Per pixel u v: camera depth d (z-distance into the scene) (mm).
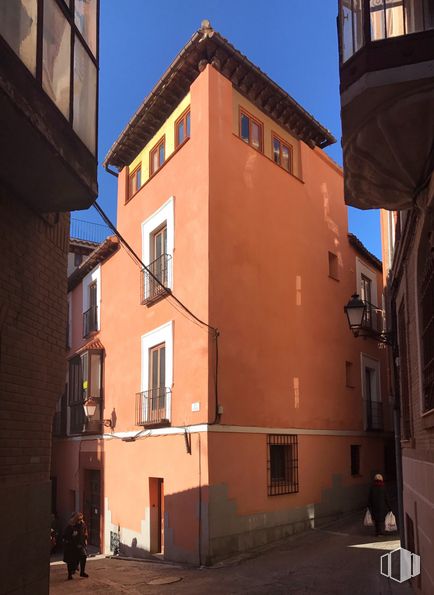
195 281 13227
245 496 12531
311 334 16078
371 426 18828
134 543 14656
